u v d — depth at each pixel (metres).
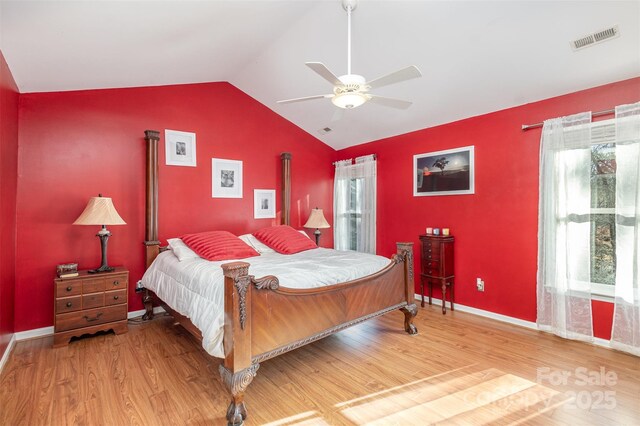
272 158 4.82
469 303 3.79
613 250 2.83
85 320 2.93
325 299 2.48
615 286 2.68
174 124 3.91
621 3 2.10
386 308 3.01
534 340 2.95
